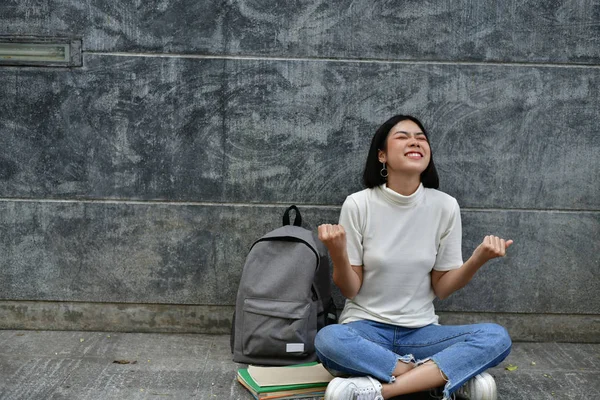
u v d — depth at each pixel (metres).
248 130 3.77
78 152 3.79
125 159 3.79
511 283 3.87
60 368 3.38
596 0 3.70
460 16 3.70
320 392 3.14
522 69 3.73
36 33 3.71
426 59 3.73
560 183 3.81
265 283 3.44
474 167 3.80
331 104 3.75
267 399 3.06
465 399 3.07
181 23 3.70
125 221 3.83
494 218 3.83
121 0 3.68
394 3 3.69
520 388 3.28
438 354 3.00
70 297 3.87
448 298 3.89
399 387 2.95
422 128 3.31
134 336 3.85
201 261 3.86
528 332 3.90
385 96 3.75
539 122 3.77
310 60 3.72
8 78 3.73
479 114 3.76
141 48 3.71
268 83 3.74
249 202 3.82
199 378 3.31
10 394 3.06
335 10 3.69
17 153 3.79
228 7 3.69
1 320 3.88
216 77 3.73
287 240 3.48
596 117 3.77
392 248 3.26
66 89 3.74
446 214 3.31
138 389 3.17
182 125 3.76
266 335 3.39
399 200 3.25
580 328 3.89
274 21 3.70
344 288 3.22
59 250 3.85
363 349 2.99
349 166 3.79
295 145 3.78
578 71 3.74
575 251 3.86
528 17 3.70
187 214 3.82
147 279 3.86
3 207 3.82
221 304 3.88
